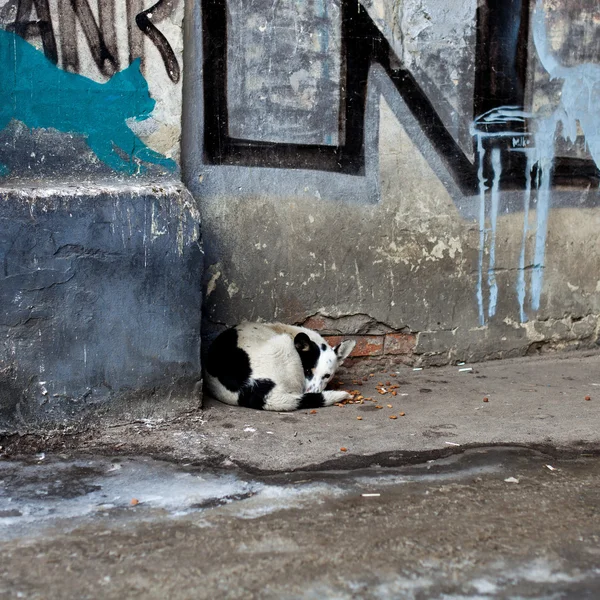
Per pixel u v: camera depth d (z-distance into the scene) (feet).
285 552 10.02
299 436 14.10
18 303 13.19
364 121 17.01
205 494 11.70
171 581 9.32
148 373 14.37
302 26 16.22
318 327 17.53
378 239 17.54
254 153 16.26
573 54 18.63
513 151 18.45
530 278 19.19
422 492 11.89
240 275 16.58
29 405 13.58
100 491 11.78
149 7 14.32
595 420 15.26
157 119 14.75
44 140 14.05
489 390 17.07
